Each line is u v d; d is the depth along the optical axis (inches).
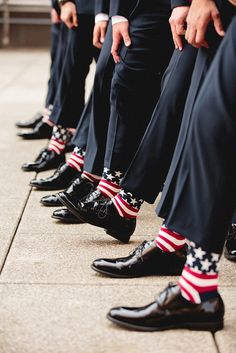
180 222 81.0
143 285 99.3
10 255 111.6
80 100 165.2
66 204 116.8
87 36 158.1
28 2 551.5
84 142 145.5
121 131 118.3
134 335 83.8
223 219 79.7
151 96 117.6
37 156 185.5
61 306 91.6
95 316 88.7
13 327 85.4
